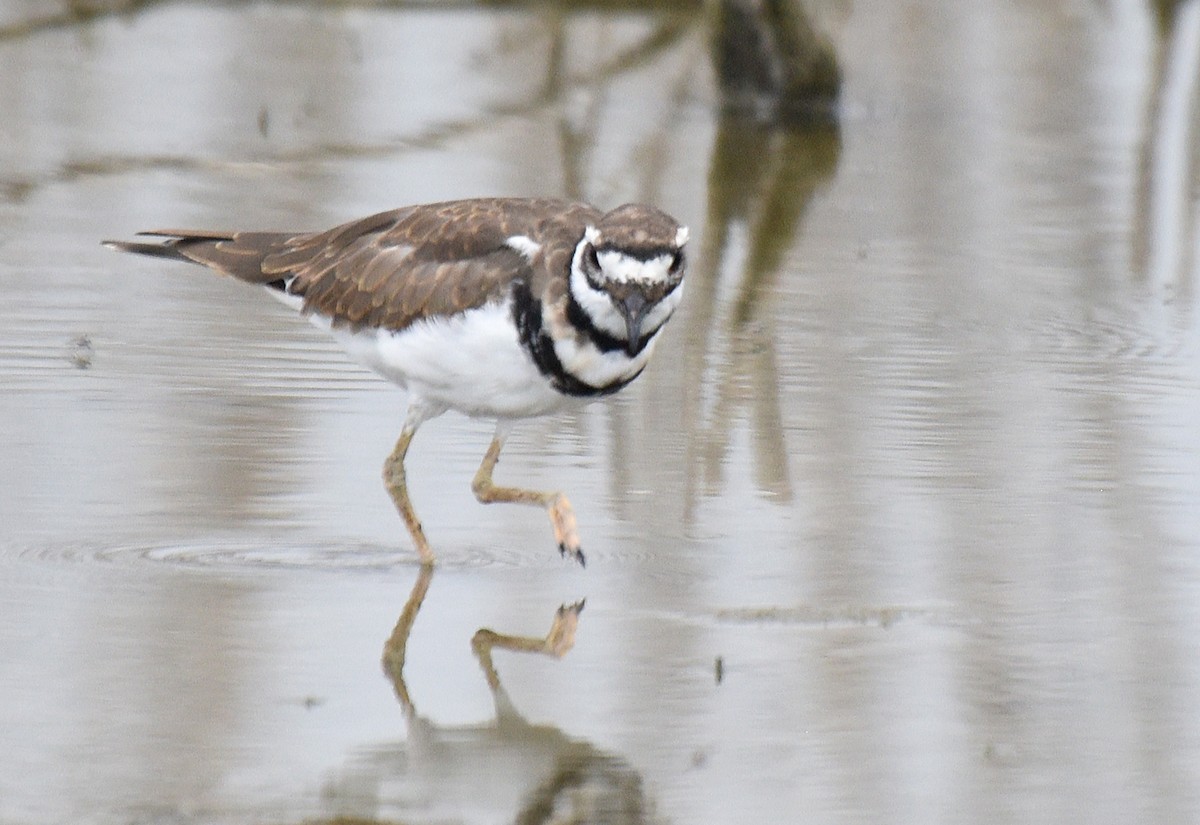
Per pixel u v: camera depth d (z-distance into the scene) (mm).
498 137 24609
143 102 25531
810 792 9117
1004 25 32500
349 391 14930
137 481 12930
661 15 31438
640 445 14055
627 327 10680
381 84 27266
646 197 21938
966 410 14945
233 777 9117
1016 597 11445
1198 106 27406
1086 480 13422
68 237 19062
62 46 28719
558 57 28078
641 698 10086
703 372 15789
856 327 17250
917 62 29953
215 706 9852
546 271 11039
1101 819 8883
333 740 9547
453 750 9477
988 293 18531
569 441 14133
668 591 11539
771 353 16391
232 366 15414
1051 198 22500
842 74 26891
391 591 11445
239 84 26859
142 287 17531
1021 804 9008
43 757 9234
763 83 26625
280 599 11250
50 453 13359
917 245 20328
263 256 12625
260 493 12883
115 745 9383
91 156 22422
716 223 20984
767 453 13922
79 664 10242
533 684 10234
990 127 26344
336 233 12336
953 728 9789
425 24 31266
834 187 22859
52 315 16531
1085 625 11047
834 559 12023
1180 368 16219
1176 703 10102
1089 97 28109
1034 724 9859
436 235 11586
